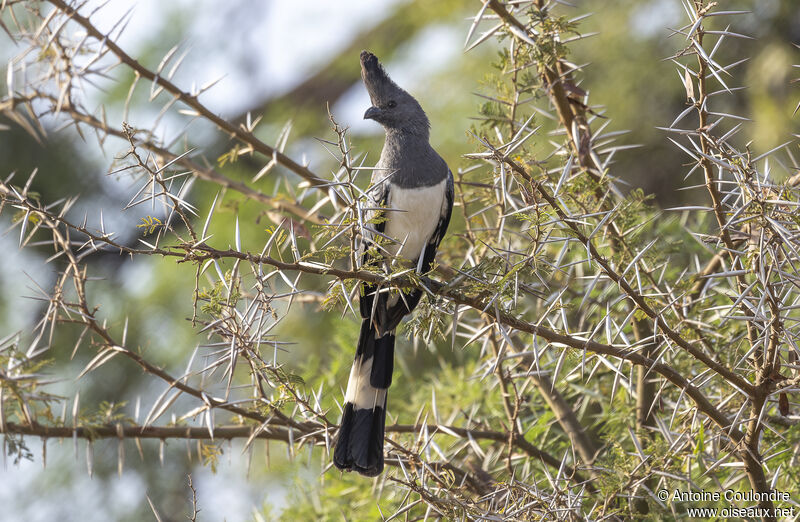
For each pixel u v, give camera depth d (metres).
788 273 5.18
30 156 11.85
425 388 8.93
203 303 5.64
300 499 8.38
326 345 10.77
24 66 6.60
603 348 5.66
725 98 11.44
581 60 12.29
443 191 8.05
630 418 7.09
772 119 10.59
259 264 5.12
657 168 11.75
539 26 6.77
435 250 8.34
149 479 10.91
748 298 5.36
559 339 5.65
